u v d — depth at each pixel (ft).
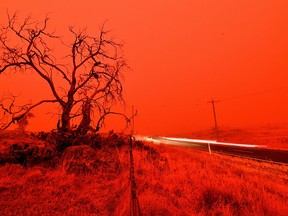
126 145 47.34
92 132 46.39
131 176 22.65
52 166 29.12
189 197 22.62
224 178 30.68
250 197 23.24
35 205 18.39
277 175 49.57
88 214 17.40
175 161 43.14
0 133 45.34
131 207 16.06
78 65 45.83
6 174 25.18
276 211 19.95
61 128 42.55
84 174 26.94
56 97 43.96
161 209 18.52
